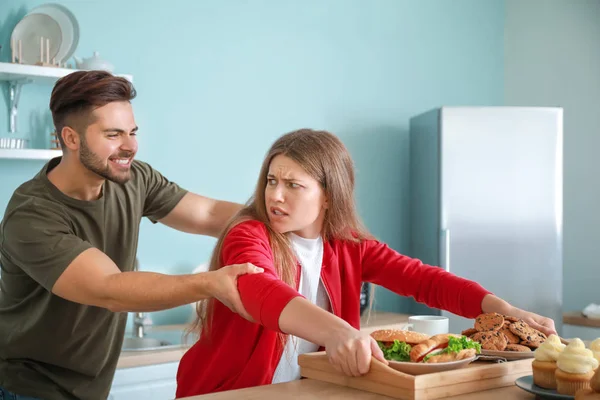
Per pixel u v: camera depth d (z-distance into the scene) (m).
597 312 3.91
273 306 1.36
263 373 1.59
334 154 1.70
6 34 3.06
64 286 1.60
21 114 3.11
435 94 4.41
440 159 3.85
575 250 4.41
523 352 1.54
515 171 3.90
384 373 1.35
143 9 3.38
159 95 3.43
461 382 1.37
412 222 4.20
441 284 1.82
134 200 2.02
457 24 4.51
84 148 1.74
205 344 1.67
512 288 3.90
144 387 2.73
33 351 1.87
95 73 1.75
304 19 3.88
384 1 4.20
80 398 1.95
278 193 1.63
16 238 1.68
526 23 4.61
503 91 4.68
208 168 3.56
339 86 4.02
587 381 1.28
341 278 1.85
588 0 4.38
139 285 1.50
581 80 4.41
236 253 1.56
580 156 4.41
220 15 3.60
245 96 3.68
